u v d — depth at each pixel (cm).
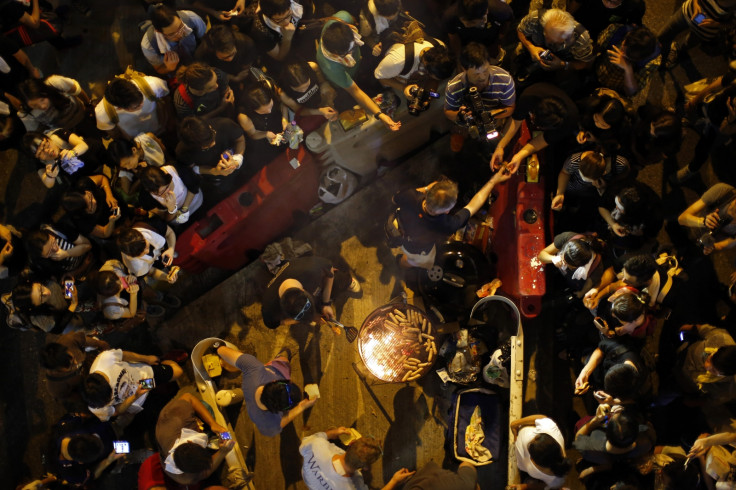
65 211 534
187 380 611
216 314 619
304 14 559
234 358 544
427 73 523
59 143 535
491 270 578
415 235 515
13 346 614
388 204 616
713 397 512
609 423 484
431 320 585
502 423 565
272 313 514
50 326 527
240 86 553
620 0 500
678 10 556
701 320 574
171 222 566
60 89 529
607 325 502
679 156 587
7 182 631
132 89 500
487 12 495
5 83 568
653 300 497
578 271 505
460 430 550
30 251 509
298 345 609
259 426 523
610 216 521
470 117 495
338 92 555
